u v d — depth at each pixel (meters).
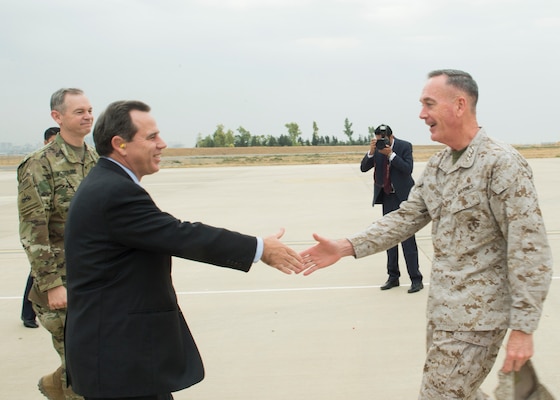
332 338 4.61
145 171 2.49
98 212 2.27
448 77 2.54
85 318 2.29
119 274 2.30
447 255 2.57
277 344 4.53
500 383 2.40
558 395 3.49
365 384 3.75
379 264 7.12
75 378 2.33
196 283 6.55
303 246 8.49
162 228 2.29
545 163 30.42
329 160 51.53
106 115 2.41
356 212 11.82
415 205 2.86
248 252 2.41
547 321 4.79
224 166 42.59
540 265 2.34
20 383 4.00
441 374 2.53
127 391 2.27
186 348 2.50
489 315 2.46
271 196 15.66
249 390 3.72
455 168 2.53
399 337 4.58
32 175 3.29
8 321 5.45
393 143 5.95
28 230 3.26
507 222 2.40
